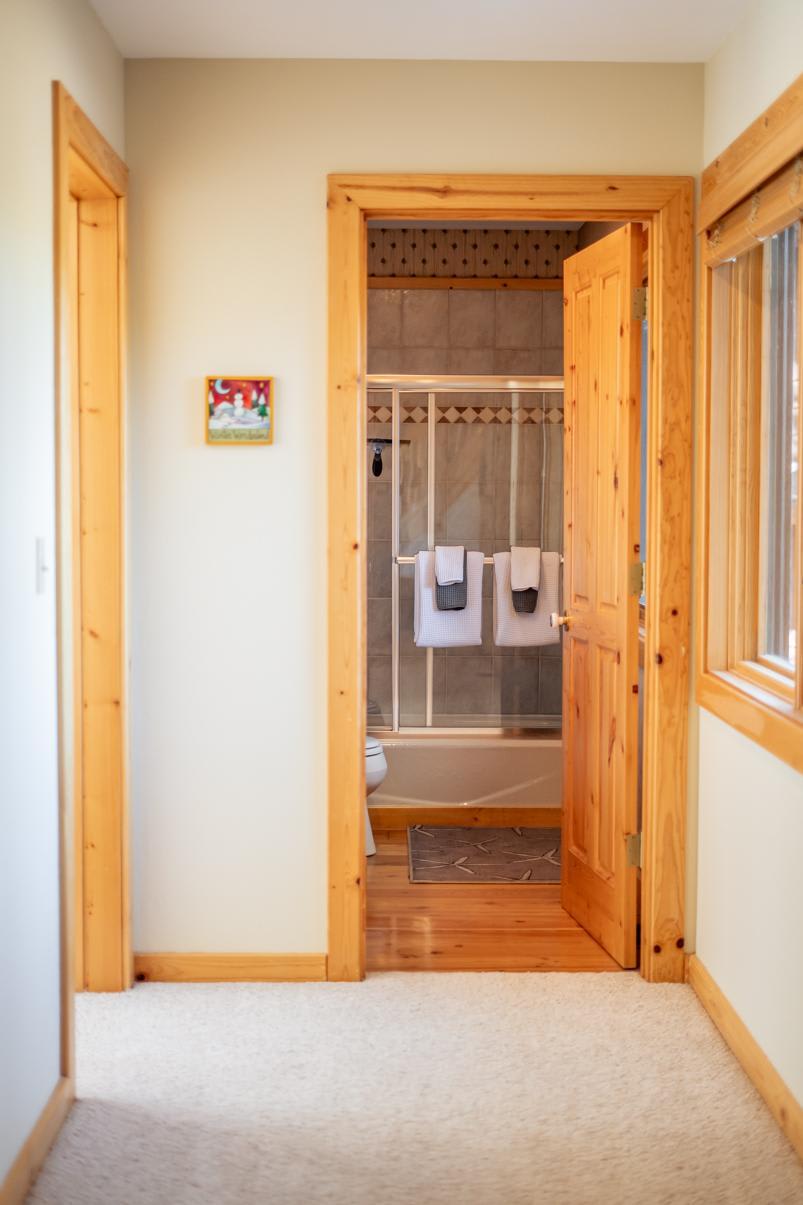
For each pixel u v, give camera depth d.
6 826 2.16
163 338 3.22
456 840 4.81
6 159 2.14
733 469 3.13
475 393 5.18
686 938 3.33
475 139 3.20
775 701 2.64
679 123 3.20
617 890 3.47
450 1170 2.35
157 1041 2.93
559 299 5.75
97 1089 2.68
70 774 2.58
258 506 3.26
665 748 3.28
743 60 2.82
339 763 3.28
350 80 3.18
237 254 3.21
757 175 2.60
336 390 3.21
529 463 5.21
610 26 2.92
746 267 3.08
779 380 2.91
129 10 2.83
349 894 3.31
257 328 3.22
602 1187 2.30
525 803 5.05
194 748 3.30
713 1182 2.31
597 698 3.64
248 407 3.22
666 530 3.23
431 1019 3.06
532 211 3.22
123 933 3.24
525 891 4.17
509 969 3.43
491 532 5.23
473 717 5.30
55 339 2.47
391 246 5.74
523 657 5.29
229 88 3.18
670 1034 2.98
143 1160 2.38
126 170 3.15
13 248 2.19
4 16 2.12
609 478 3.53
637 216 3.26
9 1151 2.19
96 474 3.14
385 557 5.22
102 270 3.12
